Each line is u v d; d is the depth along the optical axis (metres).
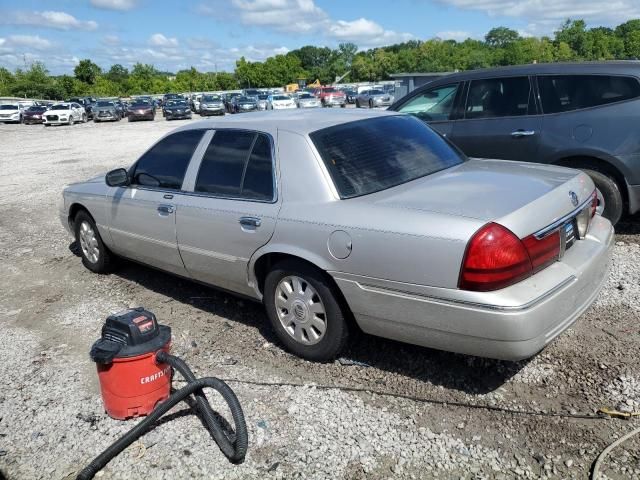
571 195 3.64
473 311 3.14
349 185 3.80
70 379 4.10
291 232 3.85
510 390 3.59
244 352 4.30
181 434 3.40
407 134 4.46
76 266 6.62
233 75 122.44
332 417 3.45
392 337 3.60
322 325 3.89
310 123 4.20
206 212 4.47
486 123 6.68
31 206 10.32
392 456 3.10
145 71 121.25
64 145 23.00
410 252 3.30
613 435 3.13
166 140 5.11
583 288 3.49
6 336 4.88
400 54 110.31
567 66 6.23
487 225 3.14
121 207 5.41
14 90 91.88
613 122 5.89
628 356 3.85
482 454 3.07
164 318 5.00
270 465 3.10
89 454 3.29
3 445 3.43
